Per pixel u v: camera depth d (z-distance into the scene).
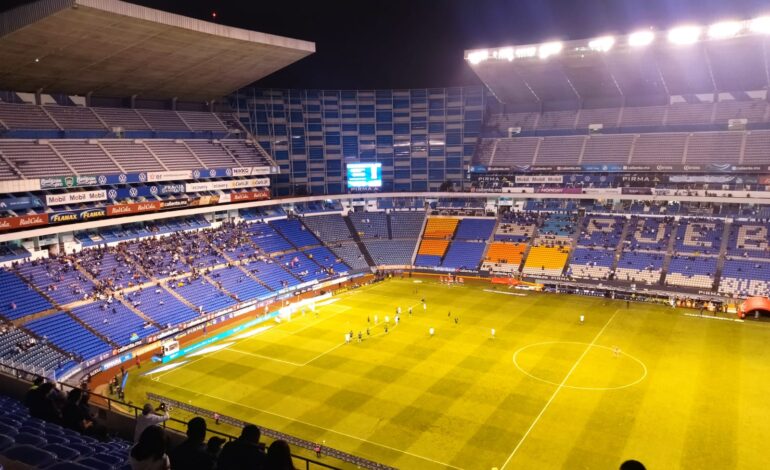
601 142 89.81
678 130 85.06
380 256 94.06
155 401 43.28
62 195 62.00
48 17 48.84
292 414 40.50
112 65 65.75
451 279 84.88
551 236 88.19
